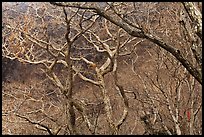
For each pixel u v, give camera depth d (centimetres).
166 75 1416
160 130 847
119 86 1143
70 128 1080
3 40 1501
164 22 1512
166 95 1195
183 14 700
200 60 628
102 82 1169
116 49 1208
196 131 1161
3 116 1595
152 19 1484
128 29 648
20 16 1427
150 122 841
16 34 1348
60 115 1555
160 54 1577
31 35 1380
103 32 1711
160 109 1215
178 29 1367
